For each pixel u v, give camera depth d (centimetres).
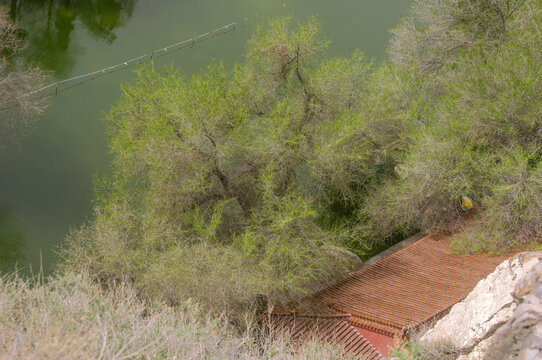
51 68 3384
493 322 889
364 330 1606
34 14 3653
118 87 3372
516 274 941
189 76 3475
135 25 3688
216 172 2298
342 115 2455
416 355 952
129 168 2330
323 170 2398
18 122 3027
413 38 2695
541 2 2497
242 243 2088
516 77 2036
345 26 3688
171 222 2283
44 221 2784
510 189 1852
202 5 3831
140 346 709
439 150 2070
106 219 2177
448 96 2269
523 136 2036
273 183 2353
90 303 816
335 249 2139
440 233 2067
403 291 1777
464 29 2619
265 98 2519
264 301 1961
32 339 613
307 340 1578
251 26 3741
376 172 2611
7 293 779
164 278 1831
